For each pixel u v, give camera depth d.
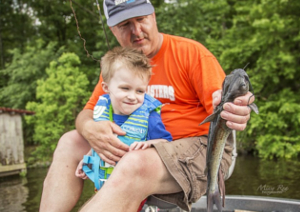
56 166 2.19
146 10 2.22
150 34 2.28
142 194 1.77
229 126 1.62
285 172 7.27
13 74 15.52
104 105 2.14
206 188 1.98
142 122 2.02
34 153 12.48
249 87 1.58
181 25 12.63
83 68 15.32
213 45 12.22
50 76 12.71
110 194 1.67
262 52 11.02
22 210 5.05
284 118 10.42
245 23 12.20
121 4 2.26
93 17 17.39
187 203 1.94
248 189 5.84
